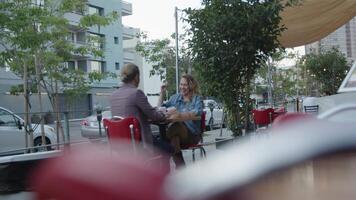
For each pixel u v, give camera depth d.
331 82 28.58
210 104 20.38
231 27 8.26
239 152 0.64
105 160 0.75
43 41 13.70
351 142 0.62
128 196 0.66
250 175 0.61
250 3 8.38
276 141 0.65
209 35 8.42
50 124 10.77
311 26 11.57
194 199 0.62
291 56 39.31
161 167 0.87
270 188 0.61
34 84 16.55
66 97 17.05
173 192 0.64
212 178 0.62
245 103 8.95
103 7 48.97
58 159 0.79
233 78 8.67
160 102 7.36
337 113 1.67
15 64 14.30
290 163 0.61
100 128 10.41
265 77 27.78
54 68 15.30
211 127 18.78
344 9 10.55
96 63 48.28
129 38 58.09
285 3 9.38
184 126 6.27
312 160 0.62
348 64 27.86
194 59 8.83
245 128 8.88
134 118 5.12
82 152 0.84
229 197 0.60
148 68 52.94
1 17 12.40
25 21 12.68
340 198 0.60
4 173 5.12
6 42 13.63
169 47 36.34
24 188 4.93
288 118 1.31
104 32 49.53
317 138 0.64
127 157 0.82
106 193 0.67
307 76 37.72
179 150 6.26
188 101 6.83
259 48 8.40
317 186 0.61
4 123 12.70
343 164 0.62
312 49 31.41
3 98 35.16
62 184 0.70
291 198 0.60
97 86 45.91
